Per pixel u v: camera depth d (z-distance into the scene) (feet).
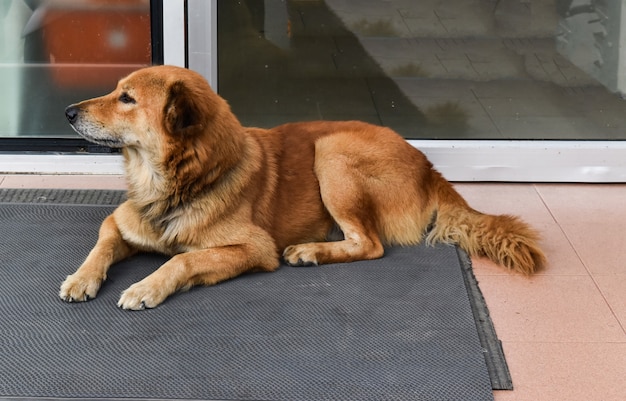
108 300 9.93
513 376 9.38
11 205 11.14
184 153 10.00
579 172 11.76
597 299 10.13
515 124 11.85
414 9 11.65
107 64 11.76
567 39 11.66
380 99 11.87
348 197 10.52
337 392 9.16
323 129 10.82
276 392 9.15
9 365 9.30
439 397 9.14
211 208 10.12
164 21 11.54
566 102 11.79
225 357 9.41
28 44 11.72
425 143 11.79
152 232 10.24
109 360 9.37
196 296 10.00
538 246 10.52
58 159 11.77
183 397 9.09
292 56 11.78
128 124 10.04
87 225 10.88
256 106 11.91
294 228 10.57
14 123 11.89
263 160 10.46
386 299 10.01
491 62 11.75
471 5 11.61
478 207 11.36
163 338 9.57
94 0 11.62
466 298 10.04
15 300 9.91
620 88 11.75
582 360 9.53
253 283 10.17
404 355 9.46
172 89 9.94
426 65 11.78
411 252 10.63
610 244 10.81
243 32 11.71
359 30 11.71
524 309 10.02
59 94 11.84
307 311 9.87
